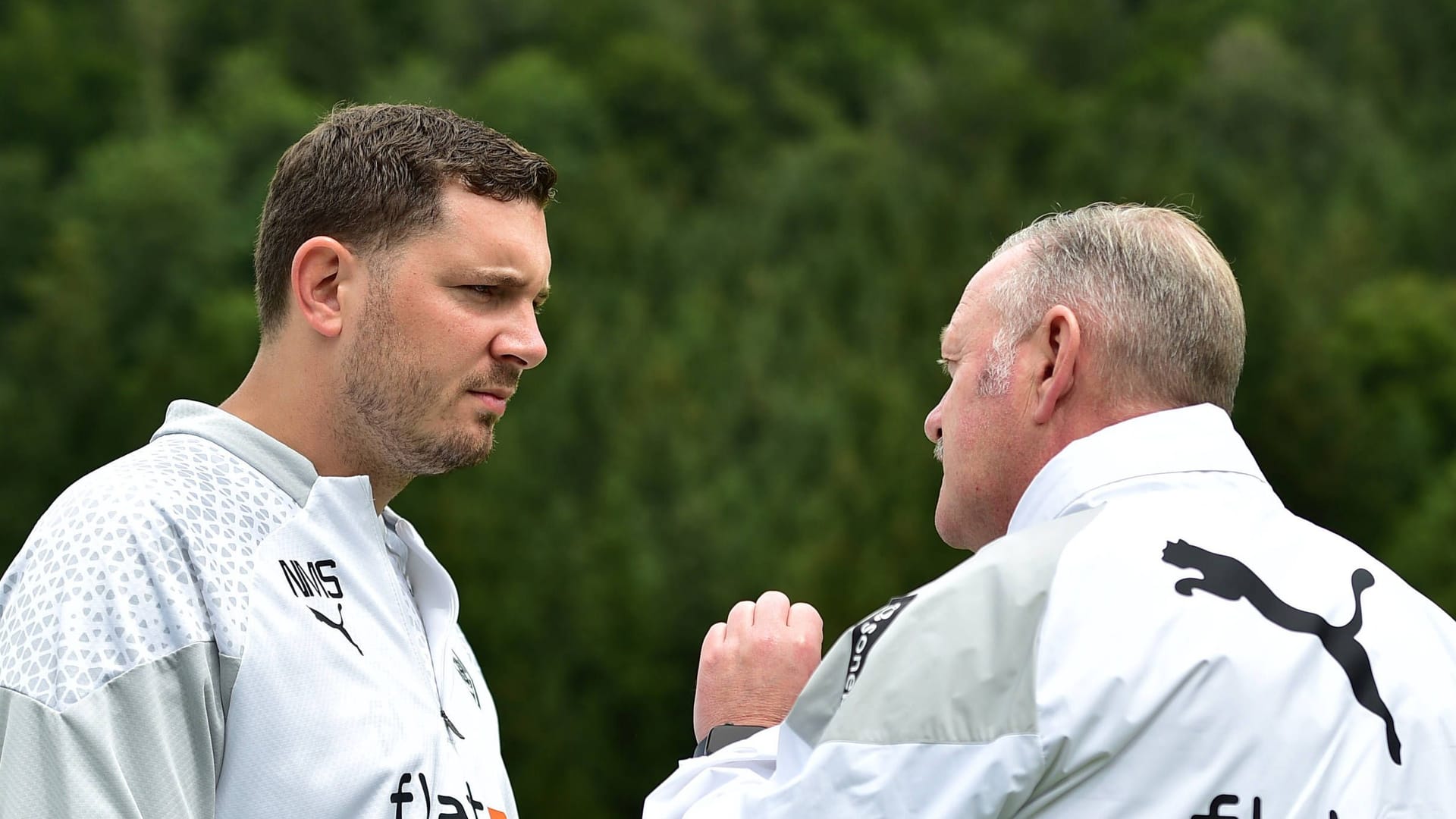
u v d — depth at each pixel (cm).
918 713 482
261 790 536
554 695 11300
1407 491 14200
